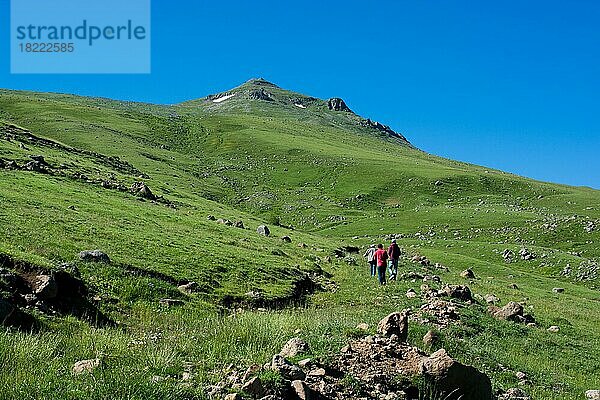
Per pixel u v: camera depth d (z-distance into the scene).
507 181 142.00
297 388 10.62
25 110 167.38
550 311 38.25
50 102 189.88
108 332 16.83
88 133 143.00
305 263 41.34
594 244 81.75
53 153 71.06
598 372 22.97
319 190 132.50
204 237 40.19
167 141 167.38
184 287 26.47
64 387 10.00
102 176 63.34
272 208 114.56
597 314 40.19
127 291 23.44
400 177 138.25
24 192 38.53
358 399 11.22
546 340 26.67
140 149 136.62
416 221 102.00
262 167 150.00
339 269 43.91
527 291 48.50
